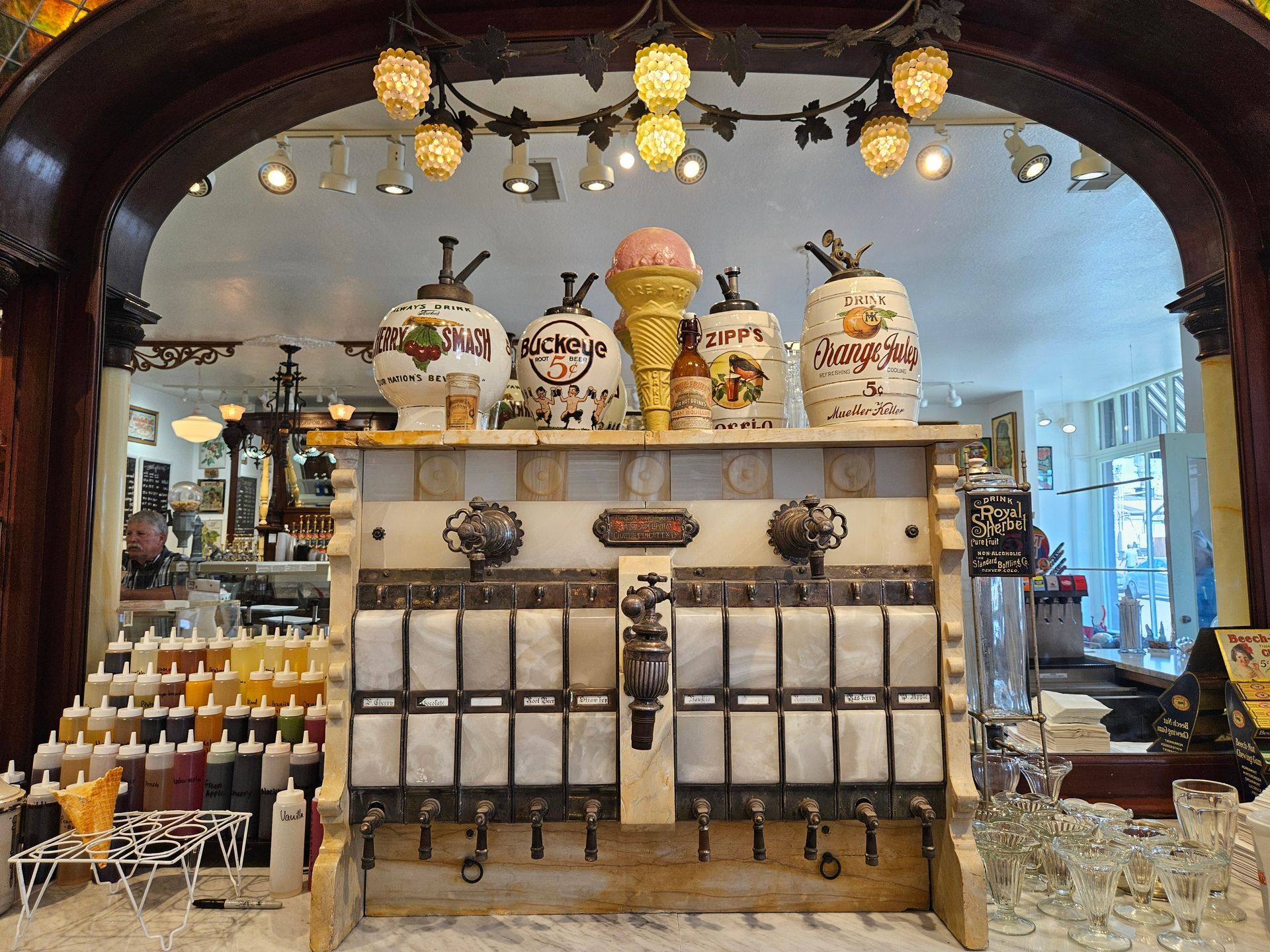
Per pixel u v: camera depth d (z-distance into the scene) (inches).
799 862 47.7
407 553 47.6
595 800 43.8
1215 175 67.3
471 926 45.6
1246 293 66.3
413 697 45.3
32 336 62.1
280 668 60.5
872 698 45.6
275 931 44.4
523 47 66.1
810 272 150.0
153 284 165.2
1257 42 58.5
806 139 56.1
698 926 45.5
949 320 182.9
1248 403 65.5
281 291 168.9
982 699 56.1
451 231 136.5
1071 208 125.6
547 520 48.0
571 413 51.6
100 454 67.0
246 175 117.8
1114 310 175.3
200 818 53.7
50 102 57.7
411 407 51.5
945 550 45.8
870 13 65.3
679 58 44.7
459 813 44.8
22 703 59.1
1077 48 66.4
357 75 66.9
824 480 48.4
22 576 60.1
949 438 45.8
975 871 42.8
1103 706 66.9
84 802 47.4
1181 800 51.7
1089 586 251.6
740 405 52.4
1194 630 98.3
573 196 123.0
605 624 45.9
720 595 46.9
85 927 44.5
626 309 53.6
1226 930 44.6
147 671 58.9
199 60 63.3
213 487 261.7
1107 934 43.3
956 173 114.7
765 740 45.1
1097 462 257.6
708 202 123.8
